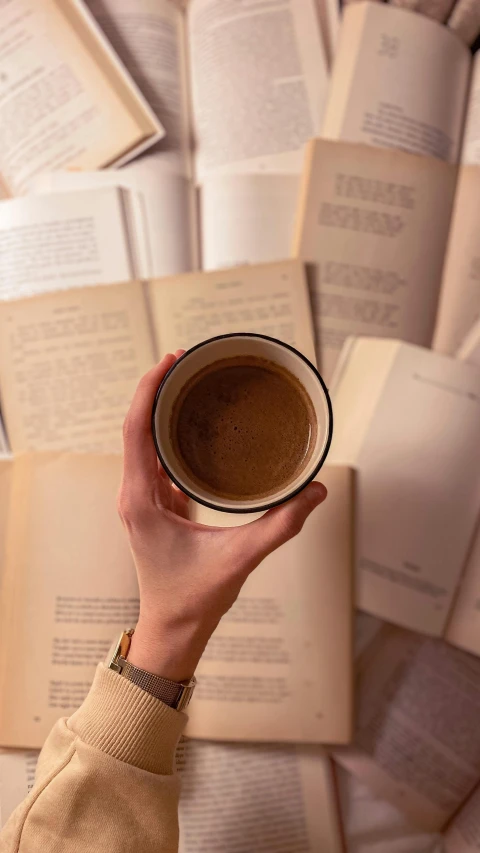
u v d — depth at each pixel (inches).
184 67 32.2
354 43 30.7
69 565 29.2
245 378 21.1
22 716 28.6
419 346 30.3
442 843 29.0
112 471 29.4
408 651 29.5
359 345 30.0
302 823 28.8
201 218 31.2
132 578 29.1
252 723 28.8
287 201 30.7
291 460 20.8
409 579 29.3
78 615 29.0
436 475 29.2
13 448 30.0
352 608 29.1
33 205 30.7
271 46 31.4
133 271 30.6
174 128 31.7
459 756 29.1
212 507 19.9
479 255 30.0
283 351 20.5
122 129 30.9
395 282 30.3
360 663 29.5
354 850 29.0
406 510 29.3
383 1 31.2
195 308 30.0
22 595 29.1
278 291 30.0
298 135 31.1
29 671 28.8
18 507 29.4
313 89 31.2
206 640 22.0
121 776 20.9
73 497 29.4
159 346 30.1
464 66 31.2
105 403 29.9
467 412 29.2
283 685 28.9
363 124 30.6
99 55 31.1
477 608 28.9
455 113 31.0
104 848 20.7
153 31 32.0
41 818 20.8
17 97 31.4
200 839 28.7
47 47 31.3
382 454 29.4
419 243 30.3
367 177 30.3
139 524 21.8
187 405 21.1
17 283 30.6
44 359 30.1
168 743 21.5
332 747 29.3
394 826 29.2
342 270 30.3
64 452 29.6
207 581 21.4
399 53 30.6
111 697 21.4
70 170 31.1
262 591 29.1
